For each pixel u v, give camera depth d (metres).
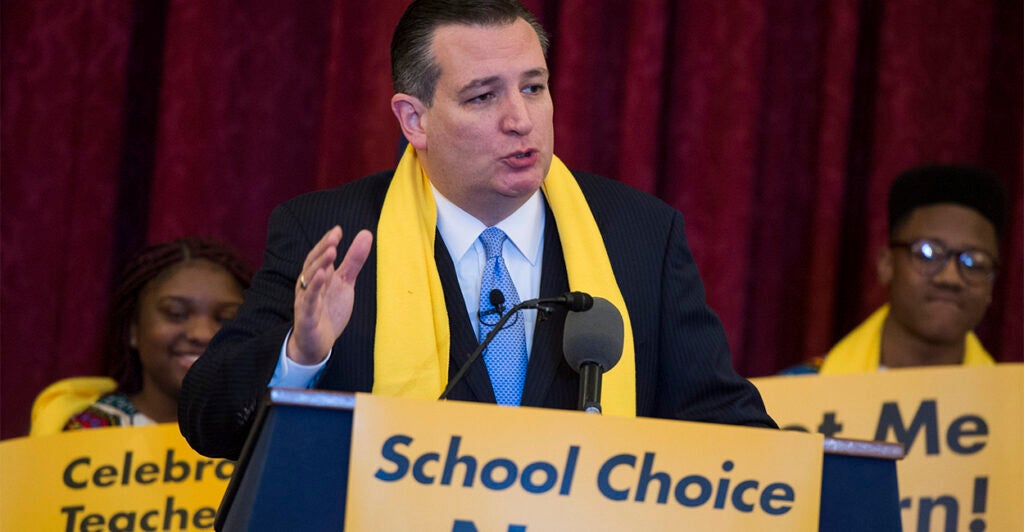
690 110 18.61
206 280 14.89
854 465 6.79
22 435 17.78
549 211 9.31
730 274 18.36
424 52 8.82
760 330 19.05
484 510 6.34
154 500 13.02
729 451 6.61
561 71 18.48
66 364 17.78
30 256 17.88
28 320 17.83
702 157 18.58
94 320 17.84
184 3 18.08
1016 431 13.12
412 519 6.25
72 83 18.05
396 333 8.45
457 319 8.70
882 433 13.31
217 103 18.19
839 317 19.12
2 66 18.03
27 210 17.91
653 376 8.73
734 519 6.58
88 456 13.07
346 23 18.22
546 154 8.71
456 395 8.36
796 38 19.33
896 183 15.55
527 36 8.77
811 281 18.59
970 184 15.22
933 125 18.89
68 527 12.91
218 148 18.20
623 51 18.89
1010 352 18.31
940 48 18.95
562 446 6.45
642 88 18.31
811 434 6.72
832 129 18.67
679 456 6.55
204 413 7.70
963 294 14.96
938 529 13.09
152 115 18.80
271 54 18.64
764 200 19.19
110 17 18.09
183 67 18.00
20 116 17.98
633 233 9.14
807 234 19.06
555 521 6.39
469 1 8.84
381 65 17.97
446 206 9.17
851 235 19.25
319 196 9.25
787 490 6.65
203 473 13.11
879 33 19.12
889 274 15.51
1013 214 18.56
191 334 14.70
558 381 8.45
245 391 7.47
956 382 13.27
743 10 18.69
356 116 18.17
